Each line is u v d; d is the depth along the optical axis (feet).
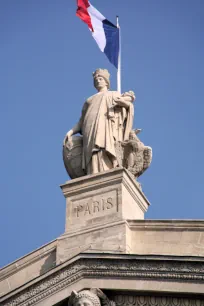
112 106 118.73
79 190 114.93
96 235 111.34
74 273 107.96
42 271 113.39
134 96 120.67
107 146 116.26
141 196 116.16
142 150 116.78
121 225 110.83
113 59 135.23
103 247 110.42
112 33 136.77
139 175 117.91
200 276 105.81
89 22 136.46
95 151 116.57
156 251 111.04
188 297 106.22
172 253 110.73
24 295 108.99
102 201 113.39
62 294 107.76
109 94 120.67
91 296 106.11
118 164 116.26
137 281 106.73
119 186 113.39
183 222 111.65
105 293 107.24
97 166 116.26
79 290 107.45
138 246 111.34
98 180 114.42
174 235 111.55
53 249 113.70
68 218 114.11
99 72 123.85
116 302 107.14
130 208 113.70
